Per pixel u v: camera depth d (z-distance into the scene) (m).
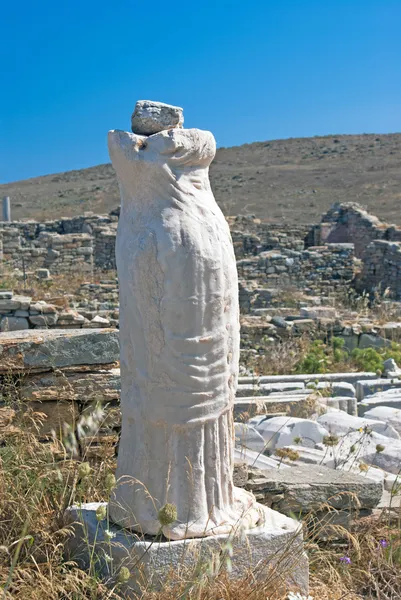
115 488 4.25
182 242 3.92
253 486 5.23
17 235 27.41
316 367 12.80
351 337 15.70
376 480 5.55
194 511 4.06
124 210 4.16
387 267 24.91
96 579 3.94
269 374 12.65
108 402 5.79
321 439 6.89
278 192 57.53
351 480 5.38
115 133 4.04
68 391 5.70
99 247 28.44
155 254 3.92
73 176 78.81
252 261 25.02
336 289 25.64
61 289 21.05
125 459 4.19
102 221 30.11
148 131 4.15
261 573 4.12
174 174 3.99
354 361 13.59
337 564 4.85
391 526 5.22
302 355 13.80
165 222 3.94
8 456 5.16
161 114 4.13
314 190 57.75
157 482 4.05
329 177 62.75
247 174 66.44
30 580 3.94
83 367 5.74
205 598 3.89
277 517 4.48
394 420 8.17
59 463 5.23
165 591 3.85
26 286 19.86
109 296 20.86
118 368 5.84
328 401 8.76
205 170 4.20
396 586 4.68
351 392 9.93
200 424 4.04
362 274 25.81
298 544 4.29
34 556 4.35
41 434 5.64
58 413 5.71
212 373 4.05
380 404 9.30
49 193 66.38
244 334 15.34
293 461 6.30
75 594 3.98
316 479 5.38
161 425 4.01
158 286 3.93
